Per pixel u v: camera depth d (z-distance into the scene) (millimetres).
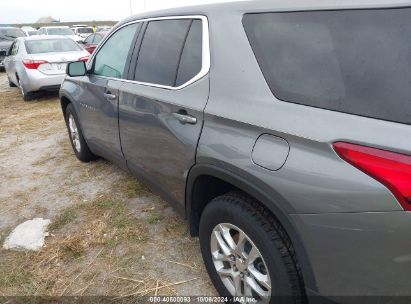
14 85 11492
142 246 3023
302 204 1663
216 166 2092
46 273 2781
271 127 1794
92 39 18422
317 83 1721
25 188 4234
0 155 5398
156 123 2660
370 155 1455
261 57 1978
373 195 1457
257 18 2059
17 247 3115
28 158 5199
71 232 3287
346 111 1588
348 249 1578
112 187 4098
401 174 1387
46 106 8570
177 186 2586
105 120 3553
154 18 2982
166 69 2674
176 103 2420
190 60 2451
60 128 6625
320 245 1656
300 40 1843
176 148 2459
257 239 1949
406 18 1526
